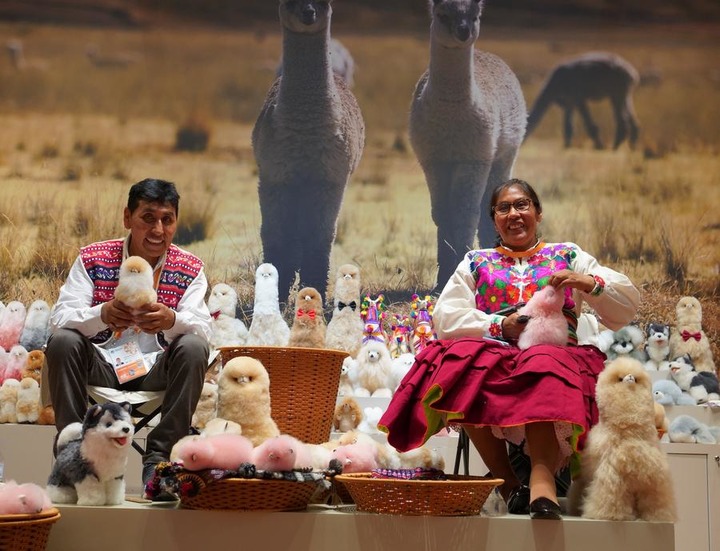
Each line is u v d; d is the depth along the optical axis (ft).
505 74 18.99
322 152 18.48
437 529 8.66
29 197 18.34
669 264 18.51
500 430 9.75
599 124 19.04
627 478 8.70
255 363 10.19
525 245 10.78
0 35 18.88
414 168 18.52
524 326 9.71
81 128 18.70
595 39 19.29
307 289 14.64
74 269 10.72
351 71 18.71
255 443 9.86
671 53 19.49
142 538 8.63
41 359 14.30
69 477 8.80
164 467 8.63
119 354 10.35
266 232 18.28
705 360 15.88
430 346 9.95
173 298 10.76
